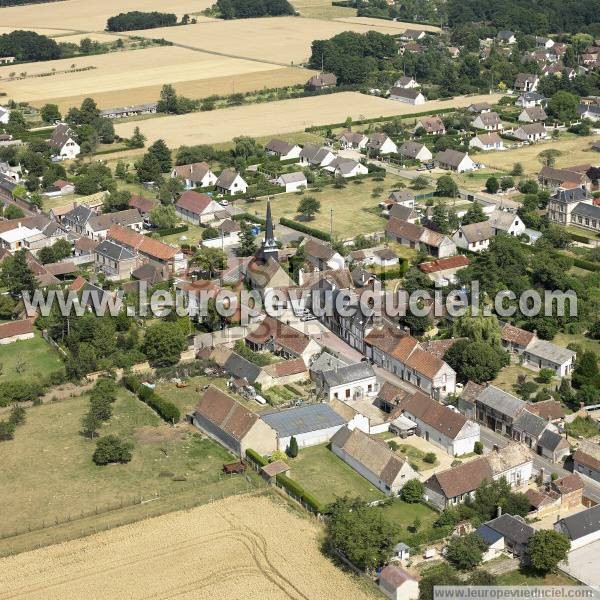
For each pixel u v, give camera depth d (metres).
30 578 171.12
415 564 172.62
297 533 182.38
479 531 177.88
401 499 194.25
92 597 165.38
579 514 181.88
